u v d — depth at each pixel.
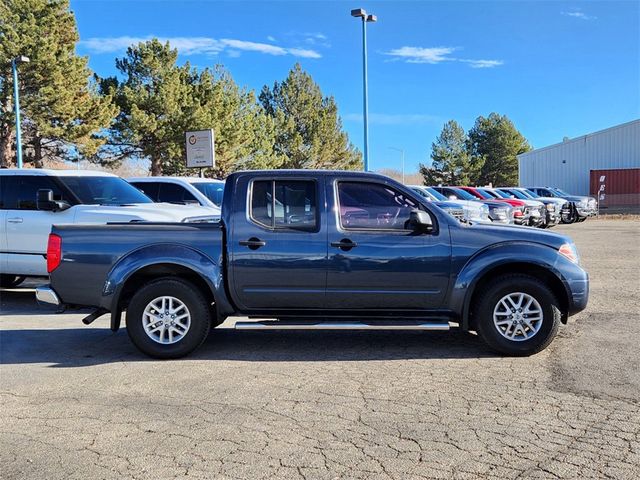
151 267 5.97
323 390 5.02
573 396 4.79
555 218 24.97
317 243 5.86
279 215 5.96
